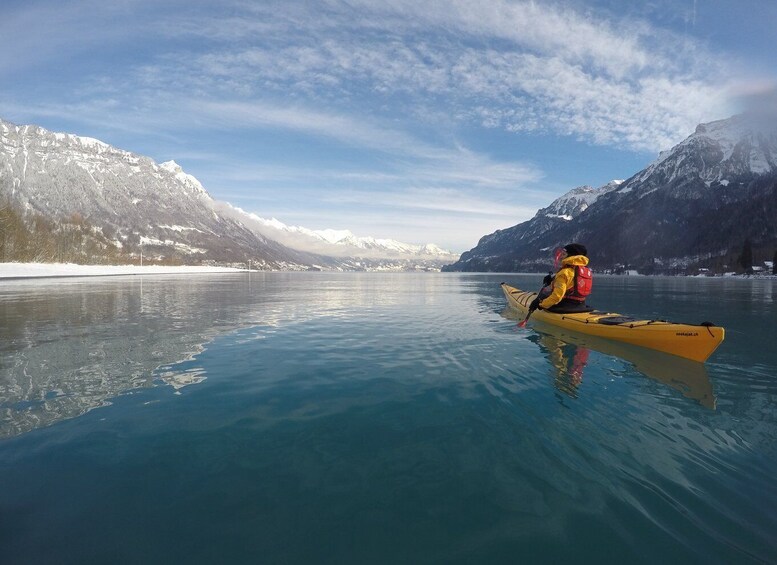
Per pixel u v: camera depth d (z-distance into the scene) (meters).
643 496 3.13
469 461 3.65
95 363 7.00
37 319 12.27
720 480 3.36
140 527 2.74
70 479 3.30
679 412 4.84
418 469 3.52
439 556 2.53
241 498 3.08
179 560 2.46
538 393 5.49
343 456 3.73
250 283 43.22
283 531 2.73
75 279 41.66
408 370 6.68
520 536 2.71
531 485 3.29
